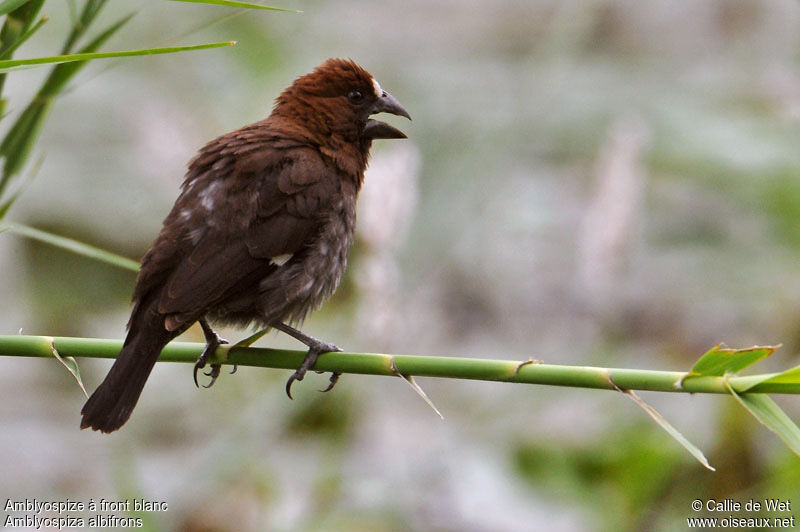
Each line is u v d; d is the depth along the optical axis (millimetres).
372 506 9570
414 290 12414
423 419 10844
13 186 15234
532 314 12805
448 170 13969
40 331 14000
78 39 6699
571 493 9875
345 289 12141
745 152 14383
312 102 8453
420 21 18547
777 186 13992
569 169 14438
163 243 7465
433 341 12344
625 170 10719
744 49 17641
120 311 14477
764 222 13797
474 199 13727
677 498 9648
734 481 9688
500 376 6008
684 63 17203
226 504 9578
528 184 14211
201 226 7590
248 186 7812
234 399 10898
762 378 5727
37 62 5363
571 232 13555
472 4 18688
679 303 12672
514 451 10336
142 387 6926
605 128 14742
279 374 10594
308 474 9797
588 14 15070
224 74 15914
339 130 8500
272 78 15500
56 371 12211
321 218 8008
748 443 9750
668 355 12242
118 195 15375
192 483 9602
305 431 10469
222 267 7500
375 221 9148
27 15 6477
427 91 15648
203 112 14781
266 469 9641
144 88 16281
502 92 15266
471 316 12797
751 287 12914
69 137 15953
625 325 12578
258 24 16312
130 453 10078
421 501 9734
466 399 11078
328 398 10570
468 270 13148
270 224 7758
